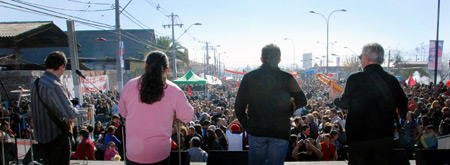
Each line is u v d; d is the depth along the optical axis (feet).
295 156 19.49
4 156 11.80
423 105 40.98
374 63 8.50
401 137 10.12
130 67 112.68
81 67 95.14
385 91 8.16
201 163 13.71
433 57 66.74
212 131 22.63
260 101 8.34
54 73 9.31
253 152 8.59
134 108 7.39
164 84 7.41
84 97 51.26
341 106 8.71
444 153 11.34
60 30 64.28
